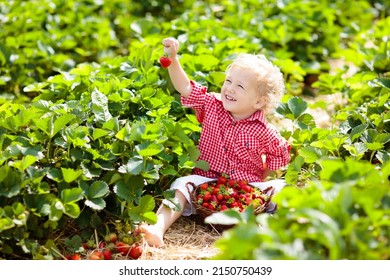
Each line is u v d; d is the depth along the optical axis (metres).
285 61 5.66
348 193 2.54
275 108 4.69
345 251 2.48
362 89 5.25
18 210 3.23
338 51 6.94
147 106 4.42
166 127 4.04
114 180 3.65
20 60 5.74
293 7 7.41
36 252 3.33
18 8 6.87
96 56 6.87
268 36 6.54
